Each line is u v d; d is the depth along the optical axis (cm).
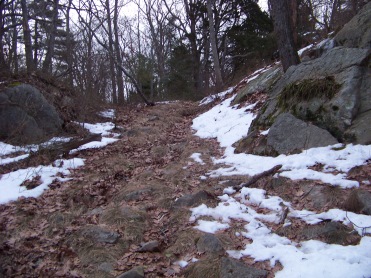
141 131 980
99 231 458
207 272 371
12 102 803
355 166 507
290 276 344
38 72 1016
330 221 423
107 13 1733
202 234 441
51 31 1344
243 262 385
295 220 443
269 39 2270
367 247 364
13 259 414
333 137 580
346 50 668
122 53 2084
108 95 2031
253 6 2419
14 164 675
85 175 664
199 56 2605
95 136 888
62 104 974
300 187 504
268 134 655
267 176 557
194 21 2545
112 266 405
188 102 1617
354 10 1248
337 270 331
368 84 606
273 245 411
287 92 698
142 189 580
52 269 400
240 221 466
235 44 2516
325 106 615
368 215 416
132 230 466
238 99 1072
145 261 410
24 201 541
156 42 2662
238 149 715
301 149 594
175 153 790
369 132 550
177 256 418
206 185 592
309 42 1289
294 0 937
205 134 905
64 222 495
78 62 1644
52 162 705
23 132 793
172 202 537
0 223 481
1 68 943
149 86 2472
